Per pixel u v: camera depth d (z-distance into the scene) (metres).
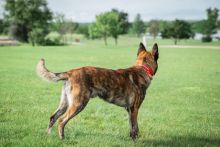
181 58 44.16
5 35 127.00
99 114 11.80
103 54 49.66
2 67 27.78
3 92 15.48
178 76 25.20
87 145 7.91
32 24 113.50
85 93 7.68
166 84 20.86
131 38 151.62
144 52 8.83
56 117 8.24
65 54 48.84
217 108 14.10
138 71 8.49
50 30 119.69
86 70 7.82
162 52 57.53
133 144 8.07
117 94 8.02
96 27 103.31
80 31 174.25
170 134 9.41
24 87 17.36
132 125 8.34
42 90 16.70
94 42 120.56
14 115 10.86
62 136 8.07
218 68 31.75
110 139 8.41
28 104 12.95
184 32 110.69
